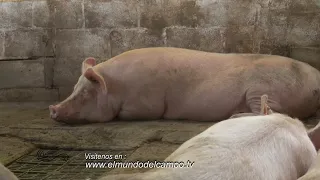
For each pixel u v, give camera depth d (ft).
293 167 9.98
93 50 25.18
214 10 23.49
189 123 18.61
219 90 18.51
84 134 17.15
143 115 19.31
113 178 9.42
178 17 23.95
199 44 23.91
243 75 18.51
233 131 9.93
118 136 16.78
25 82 26.09
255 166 9.02
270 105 18.06
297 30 22.50
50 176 13.53
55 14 25.29
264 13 22.90
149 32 24.40
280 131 10.18
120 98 19.20
